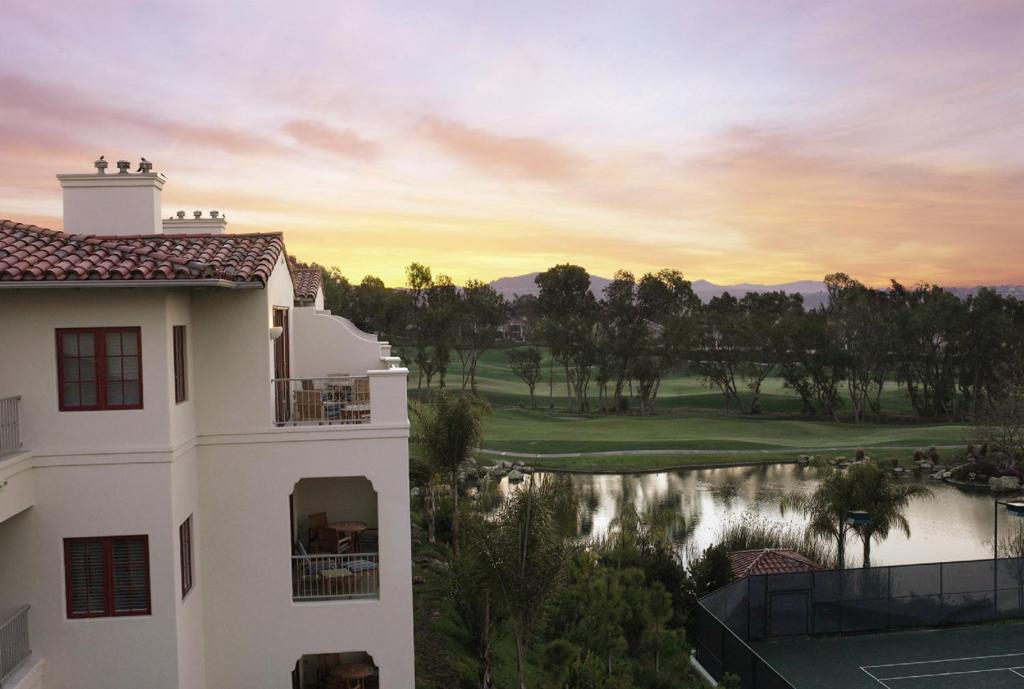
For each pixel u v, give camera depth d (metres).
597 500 52.91
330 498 20.19
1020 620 31.31
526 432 86.06
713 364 117.62
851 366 105.44
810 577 29.78
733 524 45.59
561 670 20.53
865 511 36.28
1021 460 62.16
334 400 18.91
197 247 16.92
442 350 108.06
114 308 14.27
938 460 66.94
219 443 16.09
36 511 14.23
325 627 16.33
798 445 77.81
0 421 13.73
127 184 18.44
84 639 14.34
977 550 41.00
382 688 16.39
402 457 16.45
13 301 14.09
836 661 27.38
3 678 13.28
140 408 14.41
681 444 75.12
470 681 20.38
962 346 103.06
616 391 115.75
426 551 30.59
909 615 30.39
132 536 14.42
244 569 16.19
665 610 25.36
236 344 16.16
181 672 14.77
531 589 18.16
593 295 134.88
